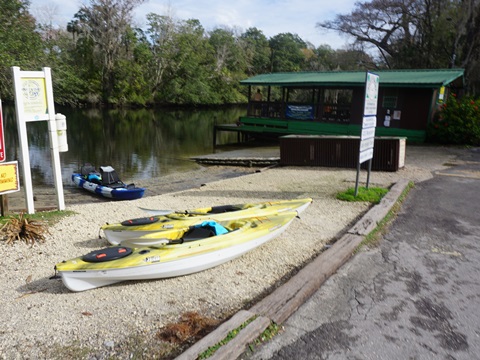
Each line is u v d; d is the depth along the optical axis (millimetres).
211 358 3697
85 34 55312
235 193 11383
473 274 5898
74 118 45594
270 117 26281
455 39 30797
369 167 10812
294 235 7547
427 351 4070
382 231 7742
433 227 8039
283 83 25047
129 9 56375
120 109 59719
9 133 31141
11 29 19984
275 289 5293
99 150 24109
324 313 4730
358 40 42250
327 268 5770
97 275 5062
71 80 25344
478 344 4203
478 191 11117
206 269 5938
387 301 5055
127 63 57219
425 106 20844
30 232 6918
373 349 4082
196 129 37281
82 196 12953
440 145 20281
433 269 6043
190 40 63938
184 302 4965
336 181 12539
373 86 9828
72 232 7480
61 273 4918
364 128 9781
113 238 6785
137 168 18688
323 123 23625
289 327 4422
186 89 63344
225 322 4250
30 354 3877
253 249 6738
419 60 35531
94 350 3943
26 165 8164
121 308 4785
